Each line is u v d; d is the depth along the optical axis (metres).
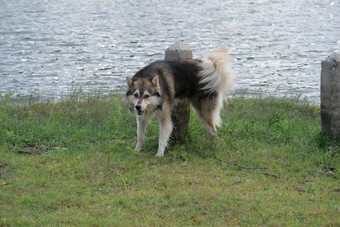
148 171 7.89
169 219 6.25
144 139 9.61
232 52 23.53
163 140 8.90
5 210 6.39
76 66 20.20
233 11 39.12
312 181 7.67
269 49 24.27
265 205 6.63
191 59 9.20
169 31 29.66
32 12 37.50
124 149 9.09
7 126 9.99
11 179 7.46
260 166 8.31
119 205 6.62
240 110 12.22
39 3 43.28
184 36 27.97
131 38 27.16
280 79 18.23
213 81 9.03
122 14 37.34
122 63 20.89
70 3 43.91
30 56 22.08
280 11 38.94
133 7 41.59
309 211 6.46
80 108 11.78
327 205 6.68
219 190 7.11
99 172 7.77
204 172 7.98
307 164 8.32
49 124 10.10
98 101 12.82
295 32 29.27
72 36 27.48
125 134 9.97
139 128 9.04
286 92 16.12
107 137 9.70
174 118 9.33
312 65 20.70
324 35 28.20
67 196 6.85
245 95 15.32
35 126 10.08
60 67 19.95
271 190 7.20
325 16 35.84
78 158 8.38
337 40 26.61
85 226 5.96
